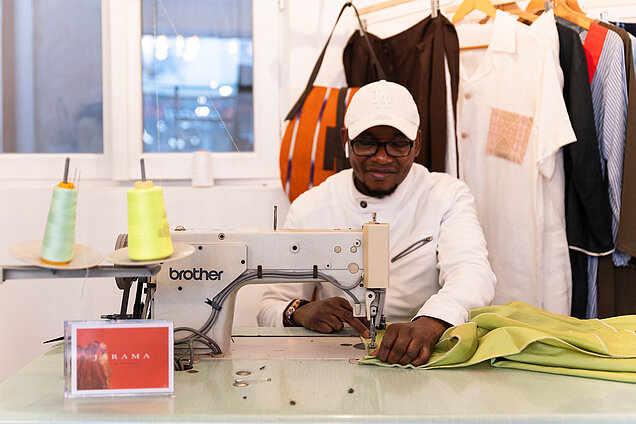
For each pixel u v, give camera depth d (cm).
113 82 263
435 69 238
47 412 101
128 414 100
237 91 278
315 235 142
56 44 263
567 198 237
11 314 250
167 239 116
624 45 227
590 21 234
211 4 274
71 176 263
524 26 232
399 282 191
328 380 119
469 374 122
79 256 113
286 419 98
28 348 252
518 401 105
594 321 150
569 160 234
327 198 203
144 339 111
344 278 143
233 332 163
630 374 117
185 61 274
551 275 233
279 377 121
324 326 162
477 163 245
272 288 204
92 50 265
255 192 260
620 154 226
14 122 263
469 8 244
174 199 256
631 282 237
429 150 242
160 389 110
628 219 222
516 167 233
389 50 255
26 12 260
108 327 110
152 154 271
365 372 124
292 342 151
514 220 234
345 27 271
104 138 267
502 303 239
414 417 98
